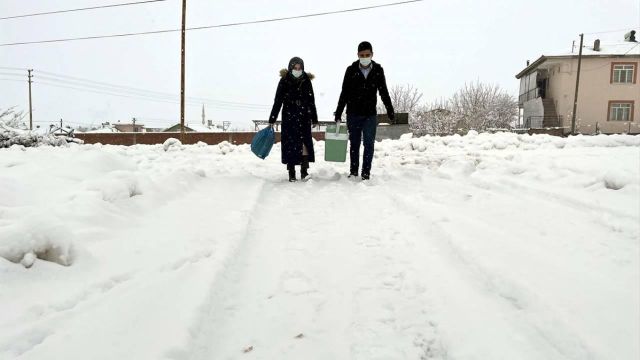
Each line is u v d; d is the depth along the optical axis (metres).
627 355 1.69
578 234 3.14
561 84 38.25
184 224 3.55
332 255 3.12
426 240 3.27
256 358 1.90
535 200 4.20
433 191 5.02
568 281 2.35
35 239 2.43
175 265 2.67
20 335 1.77
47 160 5.23
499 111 45.16
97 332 1.85
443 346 1.96
